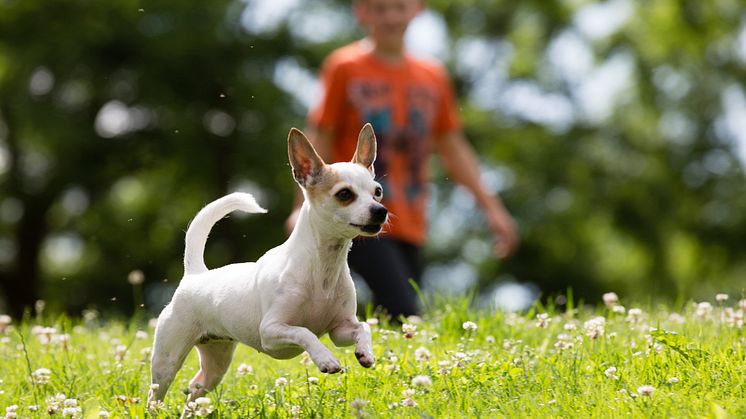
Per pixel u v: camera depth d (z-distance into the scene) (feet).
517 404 15.64
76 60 70.28
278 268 16.62
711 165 85.51
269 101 72.90
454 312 23.07
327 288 16.74
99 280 78.23
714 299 25.96
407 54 26.89
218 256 73.46
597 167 84.28
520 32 86.53
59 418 16.75
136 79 71.77
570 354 18.56
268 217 74.69
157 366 17.48
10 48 69.00
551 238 84.38
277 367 20.70
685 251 85.71
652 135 86.28
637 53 84.12
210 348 18.01
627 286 85.87
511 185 86.22
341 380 17.84
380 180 25.63
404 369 18.16
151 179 79.25
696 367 16.83
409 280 25.04
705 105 84.58
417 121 26.17
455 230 89.30
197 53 71.51
